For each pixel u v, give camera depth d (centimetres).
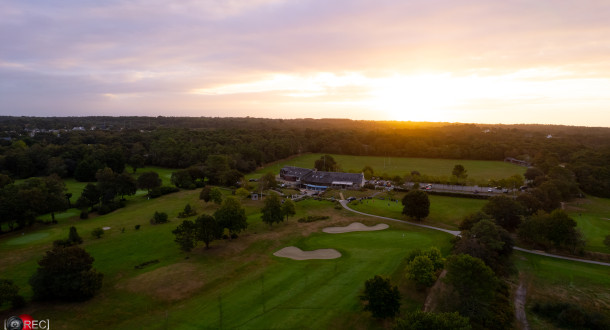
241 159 16688
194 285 5275
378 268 5878
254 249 6794
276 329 4141
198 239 6475
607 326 4441
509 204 7944
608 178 12444
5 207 7450
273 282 5378
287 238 7469
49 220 8744
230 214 7062
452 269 4506
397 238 7512
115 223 8412
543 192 9962
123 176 10662
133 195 11675
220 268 5884
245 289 5162
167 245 6888
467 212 9988
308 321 4322
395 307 4294
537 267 6306
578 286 5588
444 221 9069
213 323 4262
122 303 4728
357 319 4400
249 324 4241
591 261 6669
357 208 10181
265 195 11538
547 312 4803
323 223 8606
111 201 10169
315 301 4803
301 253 6694
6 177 10600
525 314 4803
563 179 11975
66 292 4581
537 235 7131
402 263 6075
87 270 4859
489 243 6019
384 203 10906
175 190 11881
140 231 7738
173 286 5219
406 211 8894
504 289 5231
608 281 5747
